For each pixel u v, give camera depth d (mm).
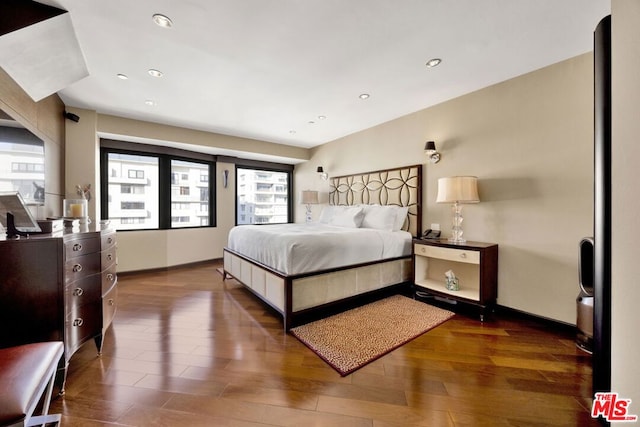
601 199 1336
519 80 2547
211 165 5059
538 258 2430
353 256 2744
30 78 2033
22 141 2055
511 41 2027
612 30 1095
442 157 3213
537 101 2434
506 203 2639
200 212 4965
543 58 2260
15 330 1409
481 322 2453
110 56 2201
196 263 4797
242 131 4430
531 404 1410
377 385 1559
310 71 2471
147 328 2297
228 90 2869
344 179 4715
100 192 3893
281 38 1979
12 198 1439
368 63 2336
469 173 2947
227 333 2215
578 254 2207
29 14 1610
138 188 4289
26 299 1427
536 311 2441
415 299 3045
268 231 2971
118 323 2396
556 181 2324
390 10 1695
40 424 1158
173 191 4645
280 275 2324
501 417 1320
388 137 3910
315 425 1262
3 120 1781
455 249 2645
